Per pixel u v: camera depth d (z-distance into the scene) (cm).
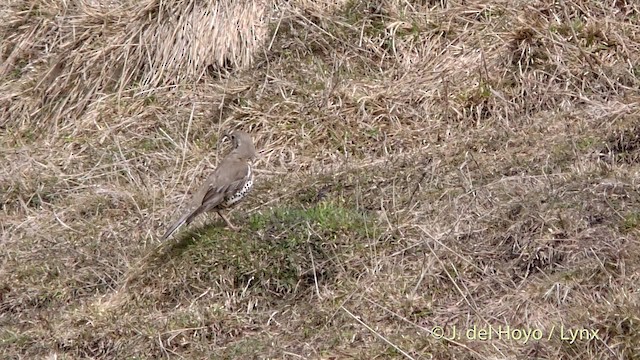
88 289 1281
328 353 1097
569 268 1130
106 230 1358
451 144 1398
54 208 1443
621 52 1470
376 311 1142
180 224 1230
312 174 1377
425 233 1212
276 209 1282
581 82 1455
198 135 1541
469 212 1241
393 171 1350
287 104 1524
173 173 1474
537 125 1392
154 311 1218
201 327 1173
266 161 1458
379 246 1219
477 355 1049
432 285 1164
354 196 1321
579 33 1495
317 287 1190
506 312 1105
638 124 1338
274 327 1169
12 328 1235
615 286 1091
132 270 1262
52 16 1766
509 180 1274
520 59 1494
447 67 1521
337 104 1502
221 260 1228
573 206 1196
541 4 1543
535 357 1038
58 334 1199
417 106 1487
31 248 1355
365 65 1572
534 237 1175
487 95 1462
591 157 1304
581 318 1052
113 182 1488
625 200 1202
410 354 1067
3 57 1772
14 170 1530
